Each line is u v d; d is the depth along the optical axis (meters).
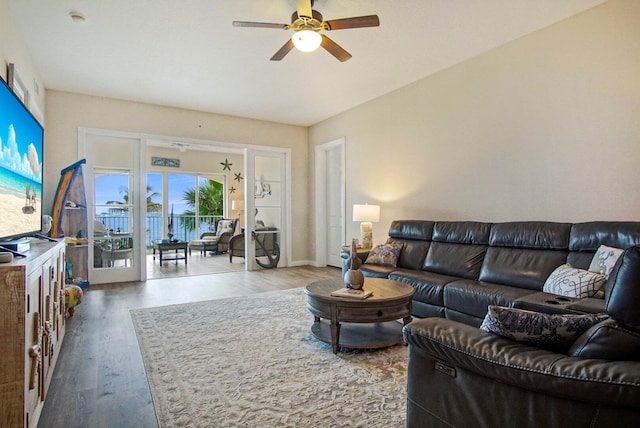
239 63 3.91
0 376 1.28
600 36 2.82
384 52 3.66
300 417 1.74
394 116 4.81
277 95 5.00
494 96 3.60
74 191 4.64
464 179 3.91
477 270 3.29
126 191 5.18
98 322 3.23
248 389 2.02
